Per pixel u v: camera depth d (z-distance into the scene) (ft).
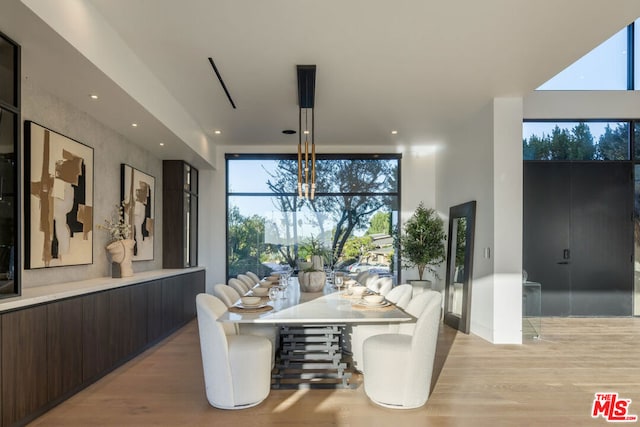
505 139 18.25
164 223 23.65
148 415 10.39
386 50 13.61
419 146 27.35
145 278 16.53
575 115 24.53
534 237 24.45
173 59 14.14
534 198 24.58
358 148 27.30
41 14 8.67
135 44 13.03
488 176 18.76
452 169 23.70
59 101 13.61
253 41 12.92
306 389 12.28
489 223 18.58
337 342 13.93
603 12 11.39
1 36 9.34
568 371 14.08
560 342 18.20
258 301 11.69
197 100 18.33
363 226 27.48
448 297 23.12
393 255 27.35
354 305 11.68
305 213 27.45
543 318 24.00
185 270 22.02
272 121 21.59
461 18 11.71
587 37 12.78
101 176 16.58
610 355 16.12
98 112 15.12
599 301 24.29
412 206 27.30
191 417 10.27
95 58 10.99
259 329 14.16
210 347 10.68
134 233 19.47
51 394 10.58
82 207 14.92
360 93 17.56
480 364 14.87
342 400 11.43
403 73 15.47
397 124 22.17
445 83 16.47
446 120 21.47
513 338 17.88
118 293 14.28
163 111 16.58
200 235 27.09
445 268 24.22
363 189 27.55
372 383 11.03
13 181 9.91
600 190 24.59
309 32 12.42
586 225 24.49
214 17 11.53
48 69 11.25
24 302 9.50
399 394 10.71
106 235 16.98
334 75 15.62
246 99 18.15
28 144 12.03
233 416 10.33
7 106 9.61
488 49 13.57
